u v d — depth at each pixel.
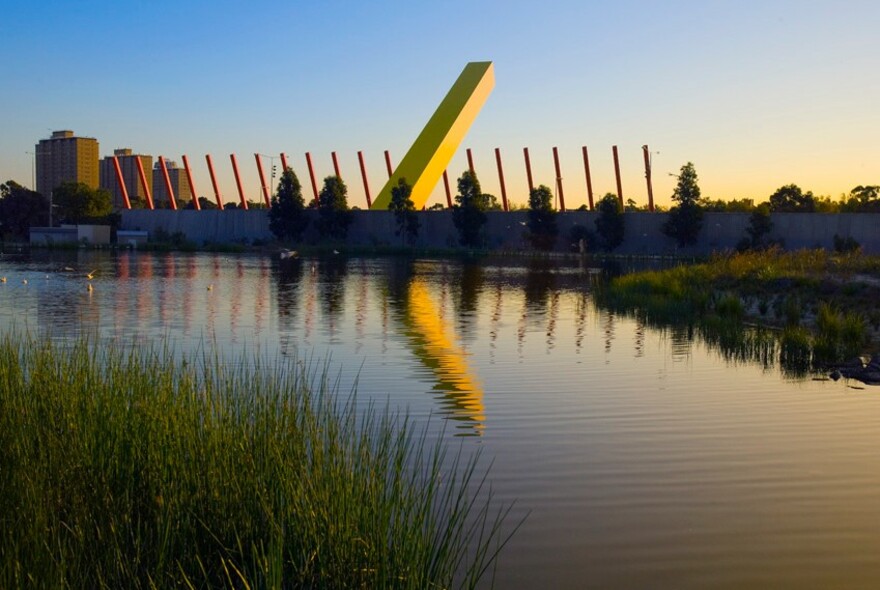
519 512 7.25
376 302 26.00
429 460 8.59
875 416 10.94
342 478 5.83
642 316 22.48
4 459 6.30
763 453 9.14
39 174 175.00
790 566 6.30
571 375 13.62
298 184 78.44
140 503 5.98
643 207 84.19
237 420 7.28
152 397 7.48
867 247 55.56
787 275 27.50
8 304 23.59
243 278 36.00
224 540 5.70
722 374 13.90
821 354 15.33
